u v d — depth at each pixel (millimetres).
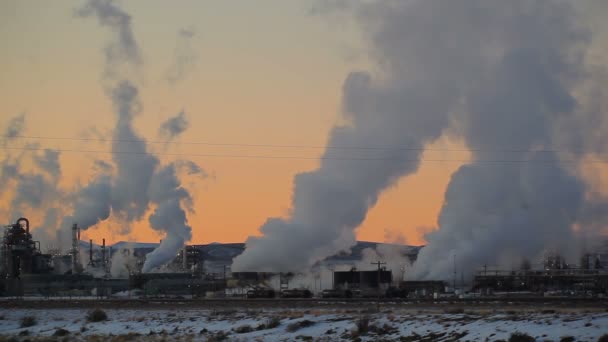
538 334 71438
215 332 102125
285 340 89188
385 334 86688
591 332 68250
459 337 78062
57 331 111625
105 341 96250
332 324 98938
